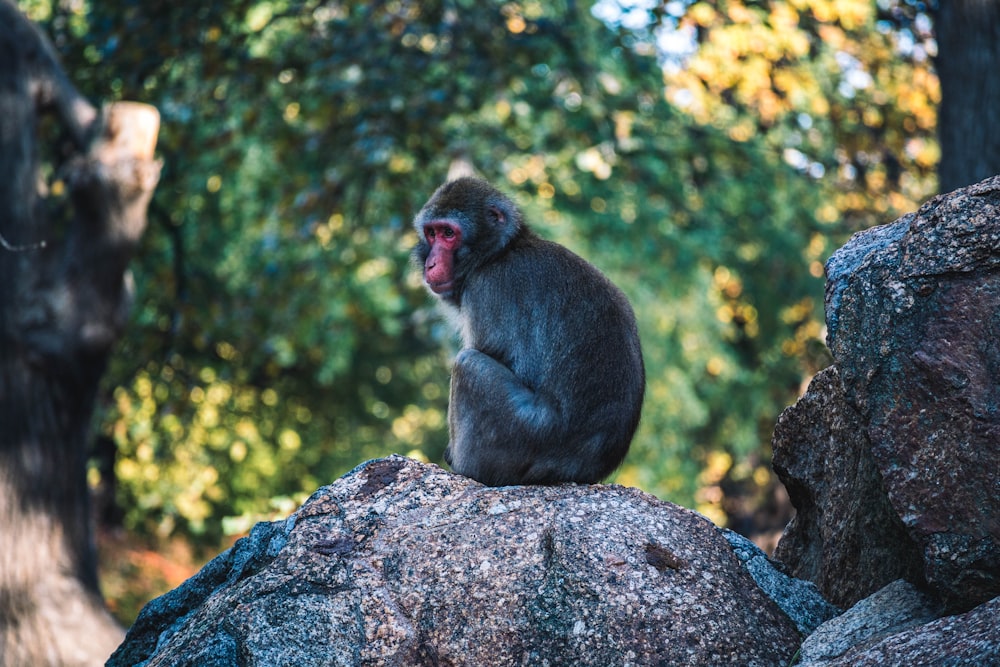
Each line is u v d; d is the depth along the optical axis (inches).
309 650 158.9
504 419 199.2
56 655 376.2
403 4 530.3
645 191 639.1
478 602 163.6
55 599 381.4
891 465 152.9
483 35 515.8
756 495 858.1
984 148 309.4
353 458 1016.9
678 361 729.6
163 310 620.4
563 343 199.6
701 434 824.9
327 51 523.2
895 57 531.2
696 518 180.1
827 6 523.8
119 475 801.6
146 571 773.3
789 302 763.4
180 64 547.2
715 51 550.9
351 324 710.5
